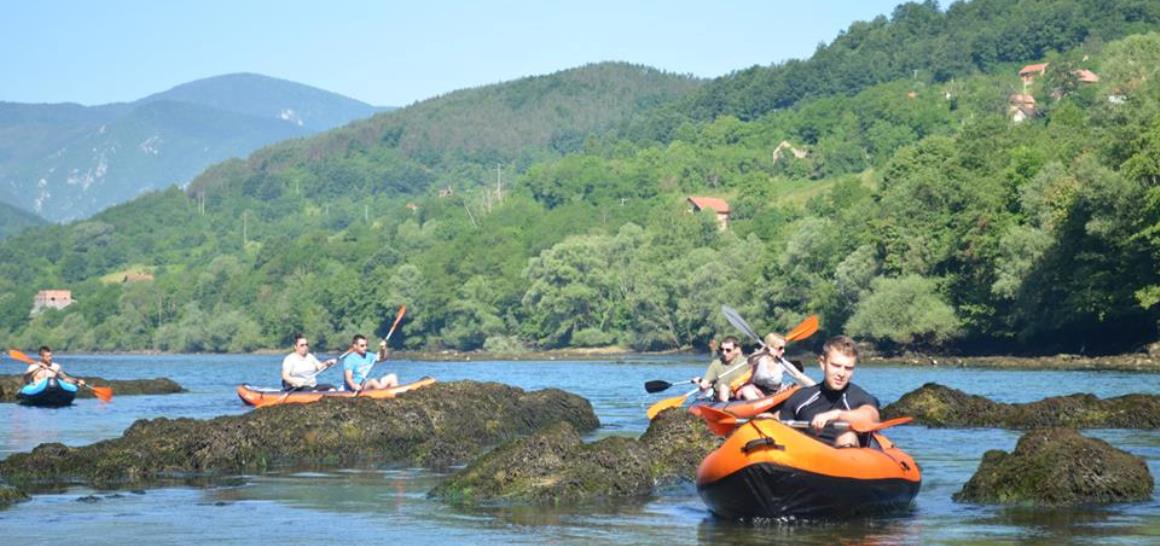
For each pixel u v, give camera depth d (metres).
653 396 35.06
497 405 21.48
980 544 10.61
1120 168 58.88
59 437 21.56
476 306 132.50
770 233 141.25
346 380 24.36
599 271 120.38
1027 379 43.03
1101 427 21.30
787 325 86.81
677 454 15.13
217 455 16.95
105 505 13.45
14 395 34.44
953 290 71.75
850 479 11.62
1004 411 22.23
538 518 12.33
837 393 12.25
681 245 119.44
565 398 23.08
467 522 12.13
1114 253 59.72
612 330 117.81
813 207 145.50
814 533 11.24
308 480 15.68
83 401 33.00
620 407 29.50
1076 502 12.72
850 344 12.08
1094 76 187.12
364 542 11.11
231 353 166.00
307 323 157.12
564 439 14.39
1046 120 157.50
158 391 38.84
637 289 110.19
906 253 74.56
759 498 11.59
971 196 73.31
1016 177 71.94
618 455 14.23
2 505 13.43
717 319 97.69
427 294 139.62
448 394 20.84
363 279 154.75
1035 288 63.25
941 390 23.16
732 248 104.88
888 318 71.88
